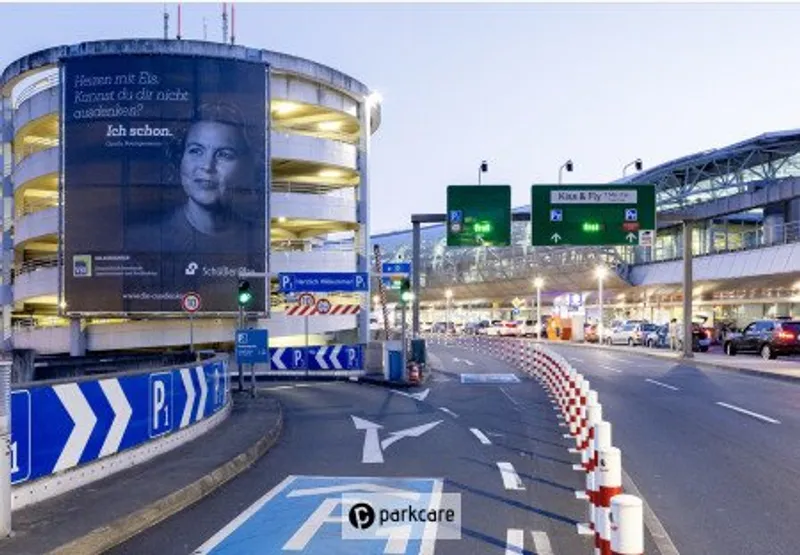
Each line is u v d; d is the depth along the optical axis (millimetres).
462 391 24422
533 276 86500
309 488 9883
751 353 41656
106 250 37562
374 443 13836
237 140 38625
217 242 38031
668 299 70625
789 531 7926
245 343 23656
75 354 39438
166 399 12102
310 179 48844
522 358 34000
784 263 52500
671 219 38406
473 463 11680
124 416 10516
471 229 32469
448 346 56938
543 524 8047
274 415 16719
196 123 38125
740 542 7531
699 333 46969
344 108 45750
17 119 43938
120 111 37781
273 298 43281
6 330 44406
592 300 85500
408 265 27828
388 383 26984
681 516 8539
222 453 11672
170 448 12008
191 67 38281
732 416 17500
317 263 42250
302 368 30875
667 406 19469
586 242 32375
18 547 6711
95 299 37562
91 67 38031
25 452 8297
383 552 7082
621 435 14625
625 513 3623
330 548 7203
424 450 12977
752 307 62031
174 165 37844
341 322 44000
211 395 14875
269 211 39094
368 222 46312
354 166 45562
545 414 18109
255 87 39188
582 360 39688
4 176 45062
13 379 27875
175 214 37750
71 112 38031
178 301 37625
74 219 37781
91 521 7598
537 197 32625
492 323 80250
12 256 44750
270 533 7719
